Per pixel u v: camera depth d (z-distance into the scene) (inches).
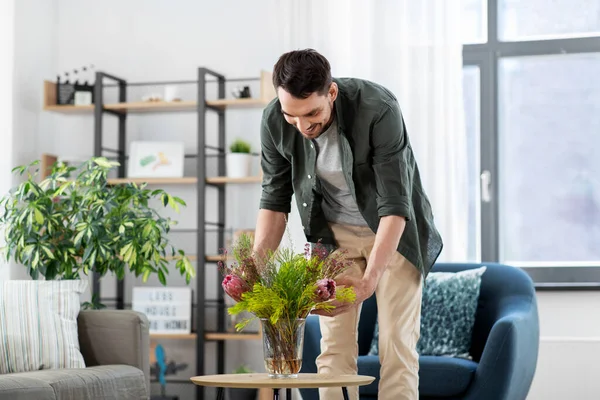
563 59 204.5
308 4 202.7
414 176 112.0
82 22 221.3
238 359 207.9
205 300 201.2
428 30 195.9
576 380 187.5
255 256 94.2
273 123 107.9
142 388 138.9
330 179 107.7
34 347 138.6
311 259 92.9
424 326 158.2
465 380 141.6
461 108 194.4
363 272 111.7
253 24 212.5
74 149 219.8
